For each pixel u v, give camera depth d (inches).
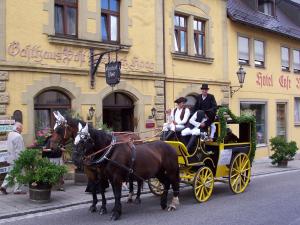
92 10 533.3
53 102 505.0
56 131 330.0
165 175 372.2
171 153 370.9
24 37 470.3
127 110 598.2
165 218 335.0
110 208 372.2
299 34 946.7
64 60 505.4
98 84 538.3
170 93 638.5
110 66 503.8
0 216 330.6
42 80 482.9
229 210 363.6
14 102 460.1
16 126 422.0
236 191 446.0
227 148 438.3
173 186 371.6
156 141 372.2
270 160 796.6
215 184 509.7
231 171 441.7
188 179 410.0
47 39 489.1
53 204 373.4
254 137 480.4
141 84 592.7
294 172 642.2
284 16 1016.2
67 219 331.0
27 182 369.4
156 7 617.6
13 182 378.9
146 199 414.9
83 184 461.4
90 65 528.7
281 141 689.0
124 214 349.4
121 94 582.6
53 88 499.8
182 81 656.4
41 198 375.2
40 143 440.8
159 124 614.2
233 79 764.0
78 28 522.0
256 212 355.3
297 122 957.2
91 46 529.0
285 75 917.2
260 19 844.0
